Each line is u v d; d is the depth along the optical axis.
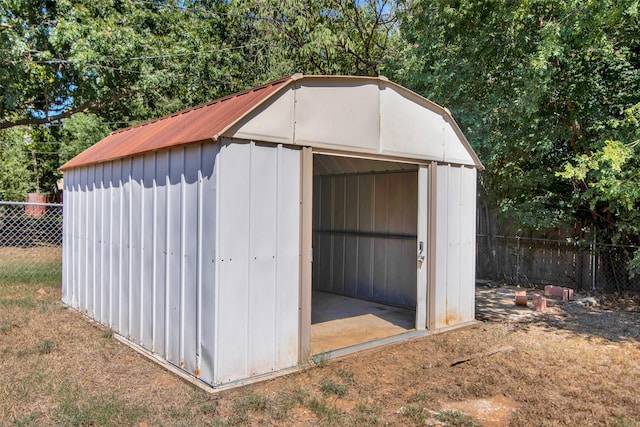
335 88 4.05
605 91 6.75
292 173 3.77
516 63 6.71
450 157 5.23
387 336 4.78
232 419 2.87
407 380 3.67
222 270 3.33
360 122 4.25
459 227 5.39
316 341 4.59
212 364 3.31
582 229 7.38
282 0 10.69
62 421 2.79
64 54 9.18
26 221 11.94
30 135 15.70
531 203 7.50
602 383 3.63
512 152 7.48
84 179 5.66
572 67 6.62
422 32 7.82
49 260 9.72
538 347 4.57
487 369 3.92
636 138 5.17
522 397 3.35
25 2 8.59
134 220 4.44
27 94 10.18
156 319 4.02
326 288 7.73
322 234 7.82
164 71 10.17
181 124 4.30
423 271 4.96
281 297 3.70
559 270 7.92
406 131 4.71
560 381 3.67
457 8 6.95
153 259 4.10
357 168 6.92
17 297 6.45
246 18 11.76
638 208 6.41
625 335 5.04
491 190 8.21
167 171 3.92
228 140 3.37
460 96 7.18
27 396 3.18
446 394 3.40
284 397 3.24
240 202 3.44
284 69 11.47
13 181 14.02
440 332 5.04
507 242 8.57
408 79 8.29
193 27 11.26
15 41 7.98
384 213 6.72
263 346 3.58
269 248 3.61
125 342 4.42
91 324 5.11
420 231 4.93
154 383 3.46
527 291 7.77
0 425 2.77
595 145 5.73
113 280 4.86
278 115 3.64
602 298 6.94
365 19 11.57
